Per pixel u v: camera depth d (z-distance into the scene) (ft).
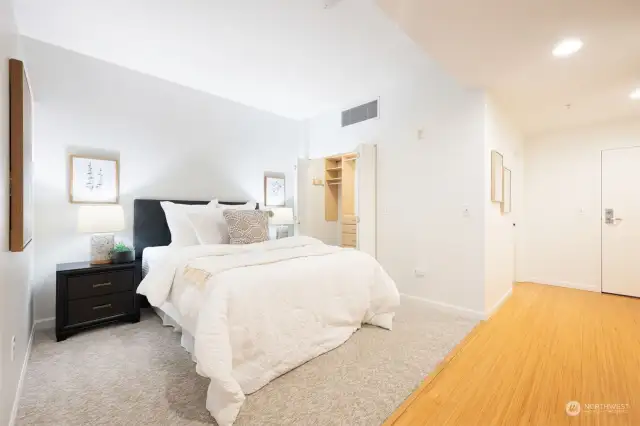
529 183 14.66
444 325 8.80
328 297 7.29
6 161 4.73
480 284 9.41
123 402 5.21
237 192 13.38
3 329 4.30
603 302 11.22
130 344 7.48
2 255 4.33
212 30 8.00
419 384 5.82
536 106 10.86
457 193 9.95
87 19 7.54
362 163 11.89
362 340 7.70
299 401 5.27
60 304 7.73
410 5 5.50
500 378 6.07
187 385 5.72
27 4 6.87
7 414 4.43
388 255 11.92
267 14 7.29
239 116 13.46
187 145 11.83
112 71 9.95
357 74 10.77
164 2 6.84
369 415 4.93
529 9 5.60
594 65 7.79
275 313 6.12
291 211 13.91
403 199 11.46
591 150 13.00
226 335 5.17
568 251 13.57
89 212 8.59
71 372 6.16
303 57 9.52
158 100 11.05
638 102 10.41
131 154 10.40
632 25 6.07
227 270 6.30
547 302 11.19
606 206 12.62
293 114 15.12
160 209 10.80
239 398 4.80
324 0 6.73
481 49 7.05
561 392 5.62
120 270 8.71
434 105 10.54
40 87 8.63
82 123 9.37
